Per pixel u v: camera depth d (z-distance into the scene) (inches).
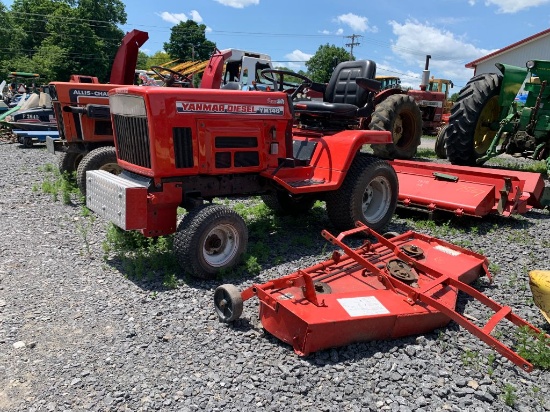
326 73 2160.4
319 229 213.9
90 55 1847.9
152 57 2647.6
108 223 214.4
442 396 100.6
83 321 128.9
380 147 348.2
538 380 107.8
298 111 214.1
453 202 217.2
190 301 140.9
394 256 153.5
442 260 154.2
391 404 97.6
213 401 97.6
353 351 115.0
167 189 156.6
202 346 117.6
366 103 250.7
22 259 170.9
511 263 176.6
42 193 272.1
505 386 103.0
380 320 116.5
